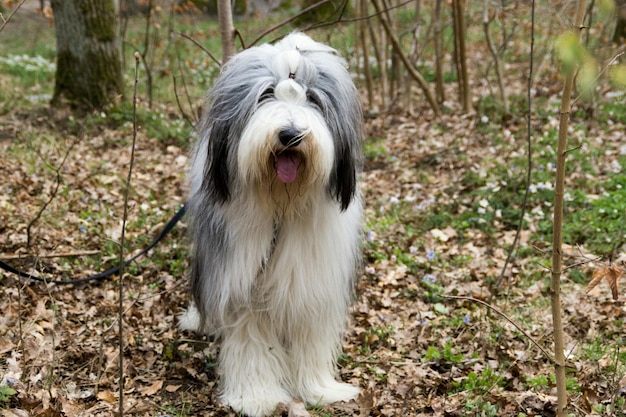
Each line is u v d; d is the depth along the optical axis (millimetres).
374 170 7824
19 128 8695
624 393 3592
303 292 3480
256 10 14648
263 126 3000
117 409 3547
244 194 3293
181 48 14500
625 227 5531
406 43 14445
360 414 3537
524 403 3531
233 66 3342
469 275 5234
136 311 4547
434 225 6219
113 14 9805
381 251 5633
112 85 9797
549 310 4699
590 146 7828
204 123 3580
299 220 3400
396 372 3973
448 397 3662
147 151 8414
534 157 7473
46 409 3373
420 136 8938
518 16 10055
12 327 4266
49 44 16797
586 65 2184
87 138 8711
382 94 10820
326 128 3146
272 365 3682
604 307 4633
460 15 9531
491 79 12305
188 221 4398
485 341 4219
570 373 3861
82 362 4004
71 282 4645
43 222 5766
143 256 5406
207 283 3652
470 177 7070
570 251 5516
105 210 6203
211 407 3670
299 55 3215
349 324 4547
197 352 4164
